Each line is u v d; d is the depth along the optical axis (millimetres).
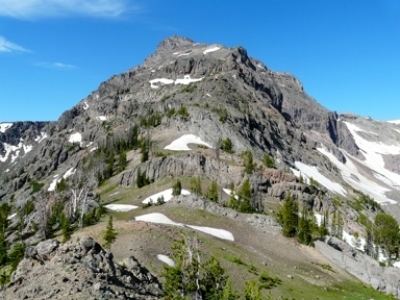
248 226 126188
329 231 164125
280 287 90500
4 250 110000
